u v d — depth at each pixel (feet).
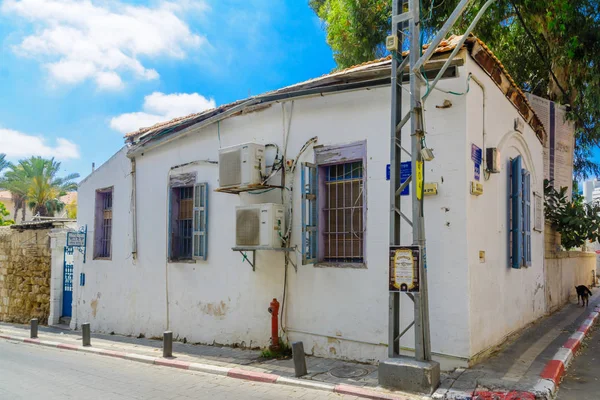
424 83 21.86
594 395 19.90
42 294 51.78
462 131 22.79
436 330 22.58
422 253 20.06
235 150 28.91
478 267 23.58
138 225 38.40
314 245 26.71
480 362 22.81
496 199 27.30
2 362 30.04
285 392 21.20
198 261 33.37
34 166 114.83
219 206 32.45
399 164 21.17
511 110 31.22
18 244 55.62
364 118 25.85
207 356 28.58
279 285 28.66
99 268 42.24
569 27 44.78
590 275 65.72
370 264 24.98
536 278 36.52
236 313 30.83
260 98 29.45
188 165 34.78
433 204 23.17
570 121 49.67
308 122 28.12
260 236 27.53
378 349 24.36
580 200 64.13
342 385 21.03
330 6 65.26
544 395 18.60
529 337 29.04
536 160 38.19
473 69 24.12
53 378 25.04
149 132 37.91
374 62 28.60
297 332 27.53
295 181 28.27
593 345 29.19
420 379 19.24
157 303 36.17
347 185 26.81
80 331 43.75
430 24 46.62
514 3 44.55
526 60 54.70
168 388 22.47
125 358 30.35
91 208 44.19
